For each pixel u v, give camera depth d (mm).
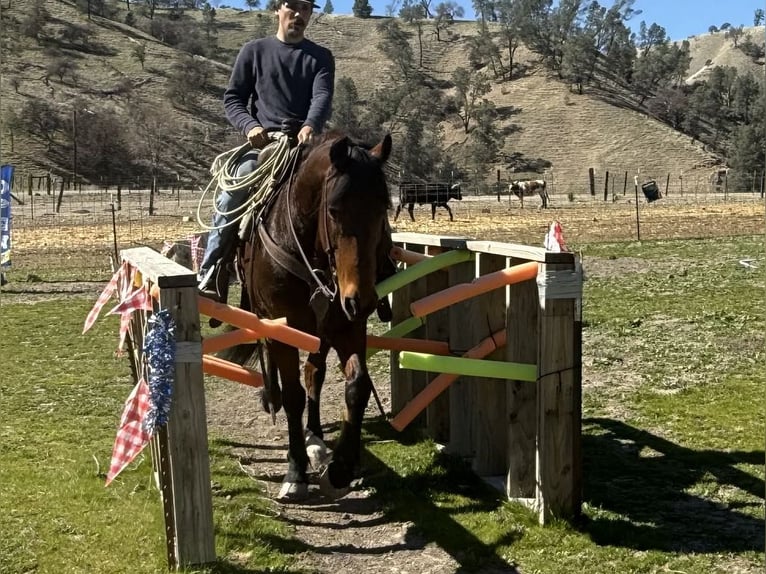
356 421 4383
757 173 72250
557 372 4387
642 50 153500
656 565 3982
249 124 5168
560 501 4469
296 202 4430
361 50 151750
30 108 76250
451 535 4379
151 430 3750
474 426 5504
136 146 77188
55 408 7164
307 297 4559
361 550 4273
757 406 6672
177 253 10039
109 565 3996
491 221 30719
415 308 4500
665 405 6793
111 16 131625
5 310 12594
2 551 4156
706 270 14859
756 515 4570
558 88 116250
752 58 171125
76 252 20156
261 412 7230
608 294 12492
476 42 133000
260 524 4484
